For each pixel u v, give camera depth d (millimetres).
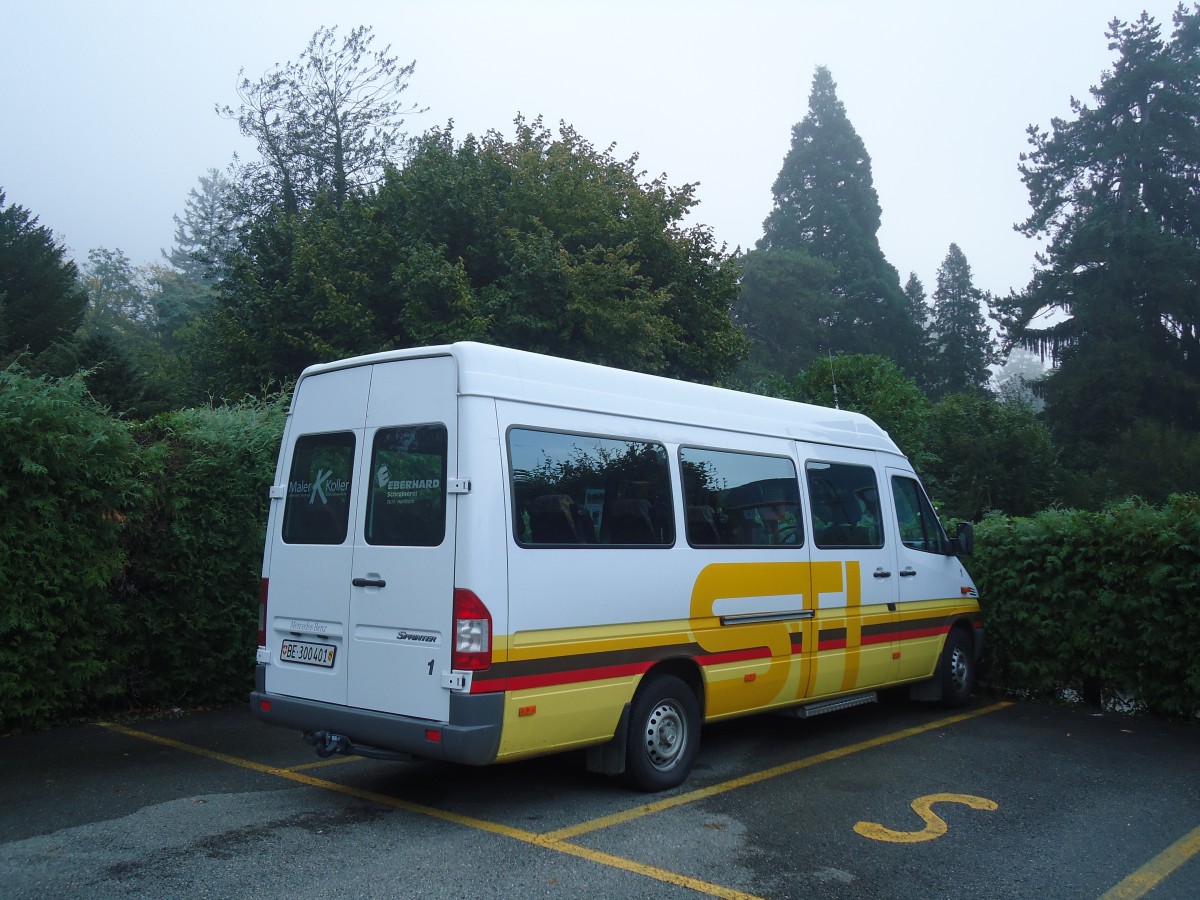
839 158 67062
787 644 7031
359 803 5812
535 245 16781
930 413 27359
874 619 7902
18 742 7145
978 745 7629
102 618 7723
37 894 4344
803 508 7402
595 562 5684
